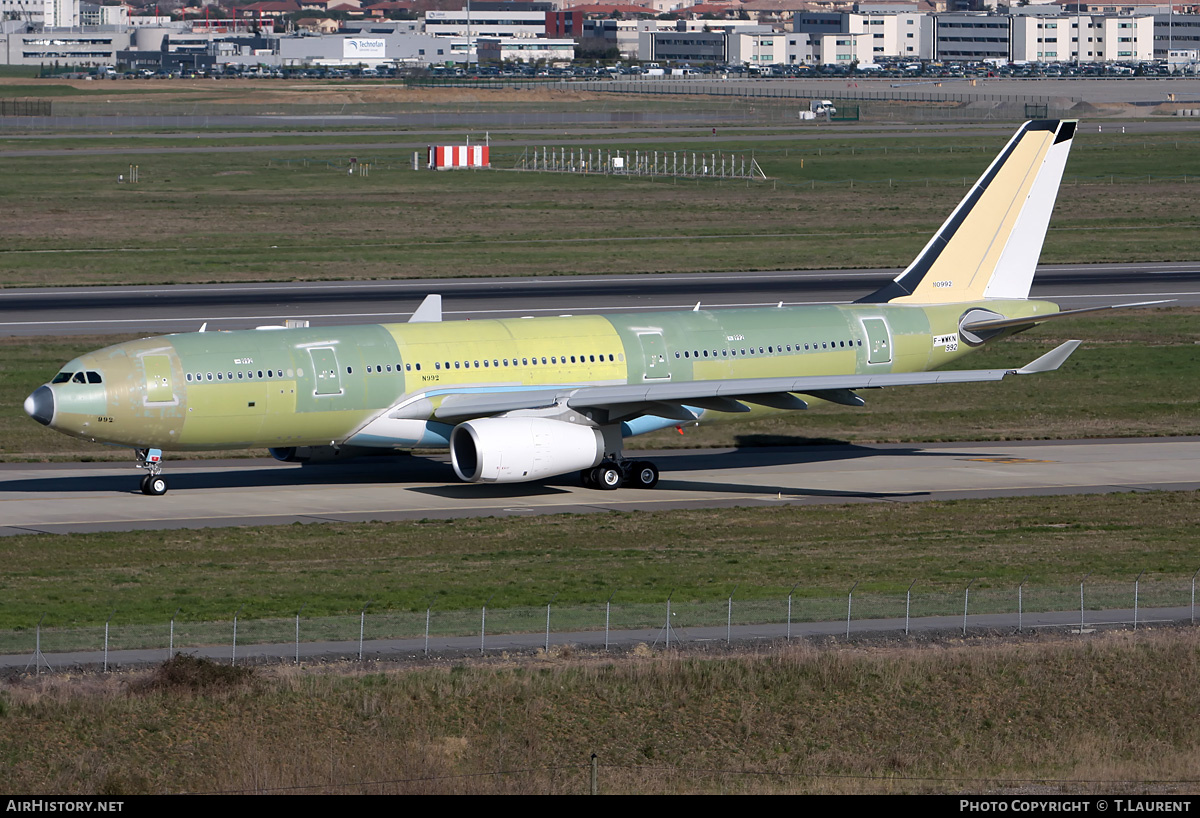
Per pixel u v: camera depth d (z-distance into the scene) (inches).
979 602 5324.8
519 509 7047.2
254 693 4365.2
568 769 4148.6
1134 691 4670.3
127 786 3885.3
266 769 3998.5
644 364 7731.3
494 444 6983.3
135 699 4293.8
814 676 4650.6
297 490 7411.4
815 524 6712.6
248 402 6978.4
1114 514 6919.3
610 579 5634.8
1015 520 6796.3
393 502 7160.4
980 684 4667.8
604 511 7007.9
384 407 7253.9
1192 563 5954.7
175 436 6943.9
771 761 4254.4
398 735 4237.2
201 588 5457.7
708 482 7755.9
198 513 6820.9
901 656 4744.1
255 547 6156.5
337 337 7298.2
